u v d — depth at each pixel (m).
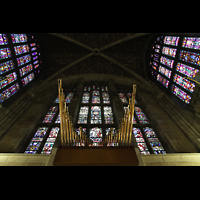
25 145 8.26
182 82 10.98
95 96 14.57
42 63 16.50
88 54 17.34
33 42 14.68
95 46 17.17
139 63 17.06
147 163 6.13
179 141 8.04
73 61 17.12
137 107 12.74
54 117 11.09
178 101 10.91
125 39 16.03
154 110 11.14
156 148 8.40
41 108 11.34
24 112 10.67
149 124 10.30
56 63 17.09
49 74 16.64
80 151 6.00
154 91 13.61
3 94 10.19
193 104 8.95
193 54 9.83
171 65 12.53
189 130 8.33
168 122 9.66
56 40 16.11
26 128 8.93
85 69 17.69
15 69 11.73
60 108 5.48
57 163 5.65
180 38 11.05
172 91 12.24
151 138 9.12
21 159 6.10
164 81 13.66
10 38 11.00
